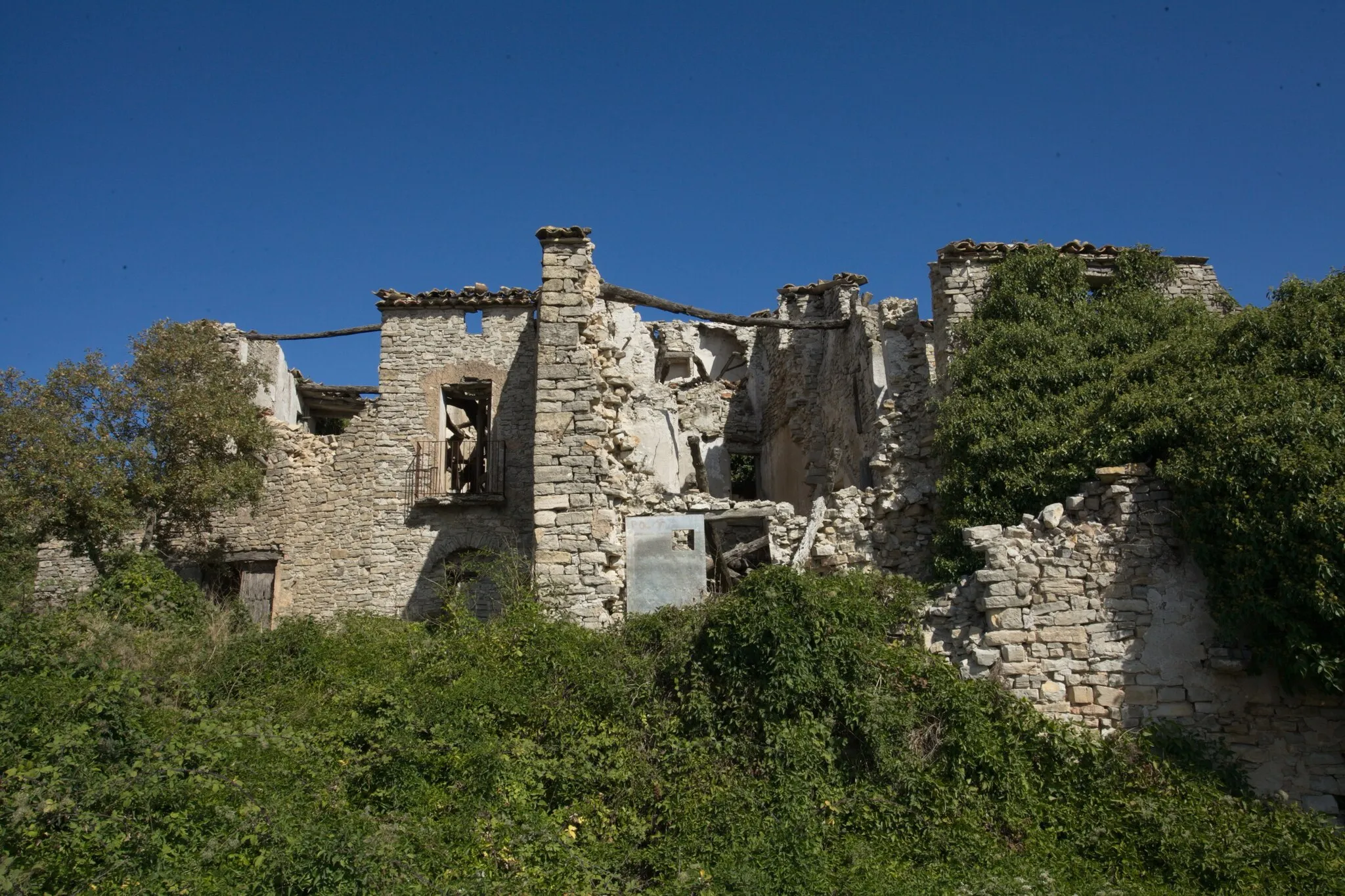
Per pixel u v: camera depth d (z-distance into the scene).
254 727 9.66
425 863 8.25
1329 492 9.41
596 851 8.92
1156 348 12.79
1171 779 9.80
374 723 10.05
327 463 20.95
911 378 16.53
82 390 17.77
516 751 9.86
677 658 11.04
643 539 14.49
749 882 8.42
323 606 20.08
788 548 15.22
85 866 7.44
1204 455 10.56
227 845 7.89
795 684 10.25
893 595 11.62
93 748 8.99
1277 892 8.45
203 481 17.91
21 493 16.16
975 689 10.34
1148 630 10.76
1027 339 14.14
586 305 14.88
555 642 11.45
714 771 9.84
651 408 23.56
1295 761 10.19
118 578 15.31
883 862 8.91
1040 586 11.05
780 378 23.34
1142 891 8.45
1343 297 11.30
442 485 20.56
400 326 21.47
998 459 13.28
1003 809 9.52
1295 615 9.77
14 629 10.92
